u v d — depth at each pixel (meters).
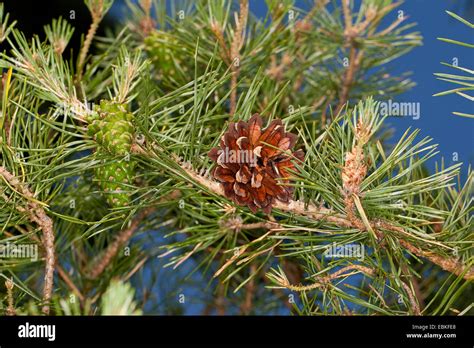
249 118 0.50
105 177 0.50
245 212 0.51
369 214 0.48
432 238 0.48
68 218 0.49
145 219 0.61
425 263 0.62
